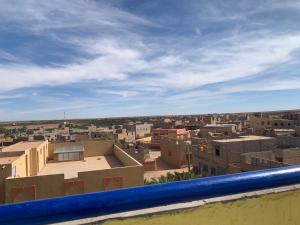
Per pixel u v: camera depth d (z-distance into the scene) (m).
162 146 50.19
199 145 36.41
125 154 23.75
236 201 1.42
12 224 1.05
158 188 1.29
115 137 69.94
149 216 1.26
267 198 1.49
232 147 29.78
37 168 22.88
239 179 1.44
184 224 1.33
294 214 1.56
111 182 17.97
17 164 18.58
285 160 26.97
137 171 18.31
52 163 26.81
